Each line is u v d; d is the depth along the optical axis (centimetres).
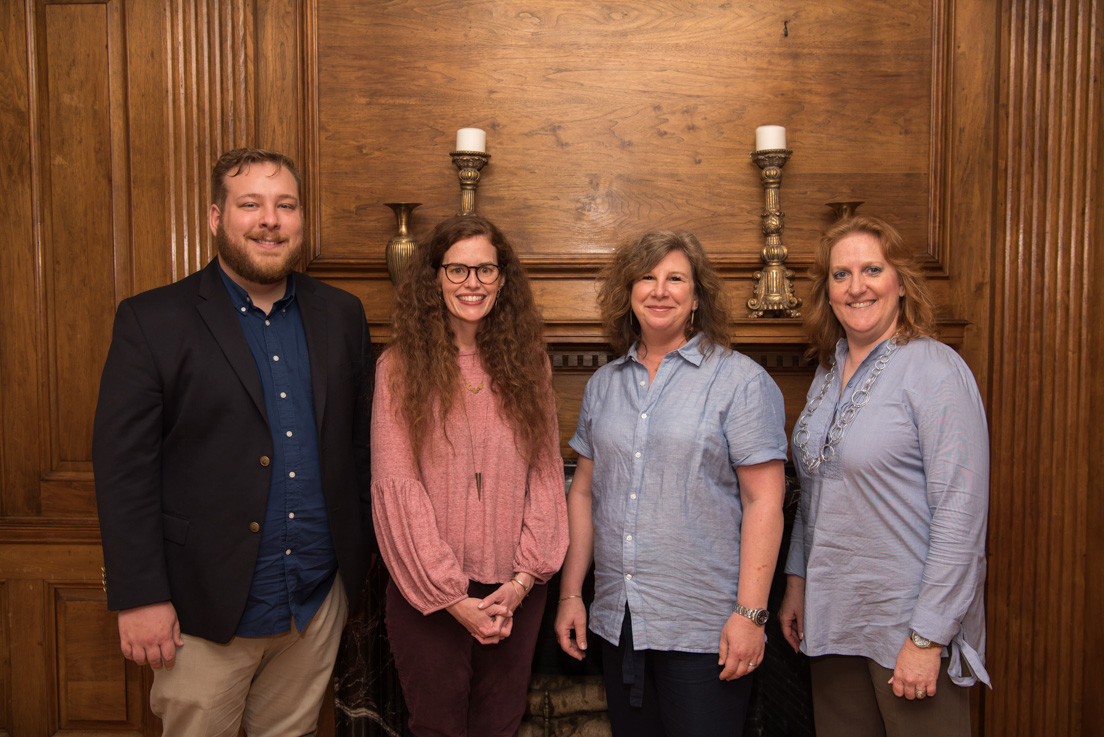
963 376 152
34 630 223
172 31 220
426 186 234
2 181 221
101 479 149
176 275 223
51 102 221
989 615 227
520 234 235
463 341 167
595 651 225
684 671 156
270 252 156
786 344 225
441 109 233
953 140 229
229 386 155
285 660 174
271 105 227
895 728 154
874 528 155
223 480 155
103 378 153
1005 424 225
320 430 163
